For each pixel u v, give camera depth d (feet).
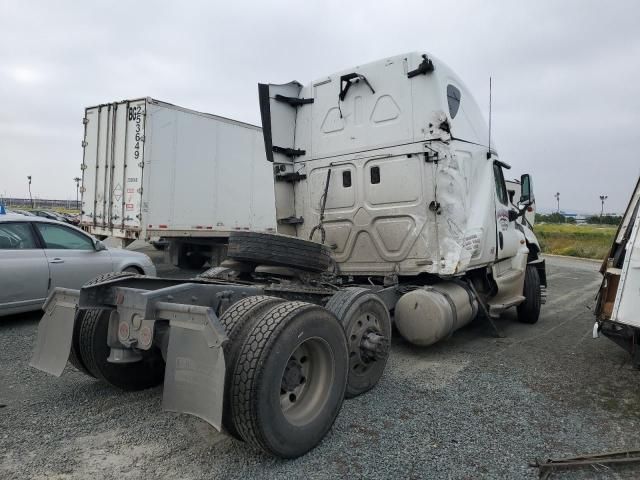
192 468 9.73
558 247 97.19
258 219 42.98
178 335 9.36
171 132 35.01
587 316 27.68
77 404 12.97
